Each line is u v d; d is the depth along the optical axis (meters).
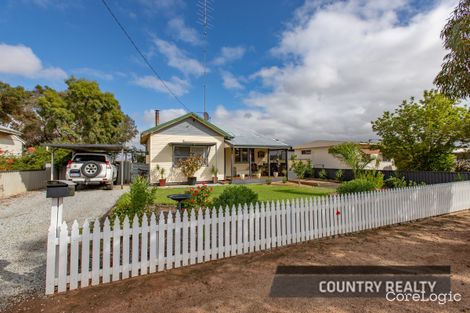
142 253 3.36
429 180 13.56
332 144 26.34
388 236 5.20
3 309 2.49
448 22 6.33
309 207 4.98
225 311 2.43
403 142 14.51
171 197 5.53
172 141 16.11
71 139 27.42
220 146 17.47
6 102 27.39
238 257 4.02
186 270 3.50
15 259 3.83
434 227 5.96
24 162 13.80
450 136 13.05
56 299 2.71
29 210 7.50
